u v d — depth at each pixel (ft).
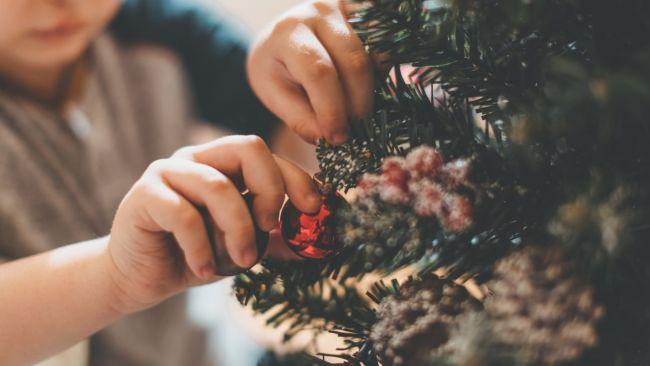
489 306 1.03
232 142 1.30
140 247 1.35
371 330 1.20
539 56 1.14
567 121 0.99
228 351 3.29
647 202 1.02
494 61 1.18
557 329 0.97
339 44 1.29
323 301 1.35
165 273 1.40
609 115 0.95
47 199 2.72
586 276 1.00
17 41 2.42
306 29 1.32
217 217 1.25
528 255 1.02
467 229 1.12
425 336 1.07
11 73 2.69
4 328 1.46
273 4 5.46
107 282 1.44
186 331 3.10
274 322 1.38
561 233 0.99
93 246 1.51
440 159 1.10
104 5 2.53
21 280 1.49
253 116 3.43
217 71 3.50
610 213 0.95
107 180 2.94
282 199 1.26
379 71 1.31
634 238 1.04
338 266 1.27
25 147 2.70
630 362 1.06
